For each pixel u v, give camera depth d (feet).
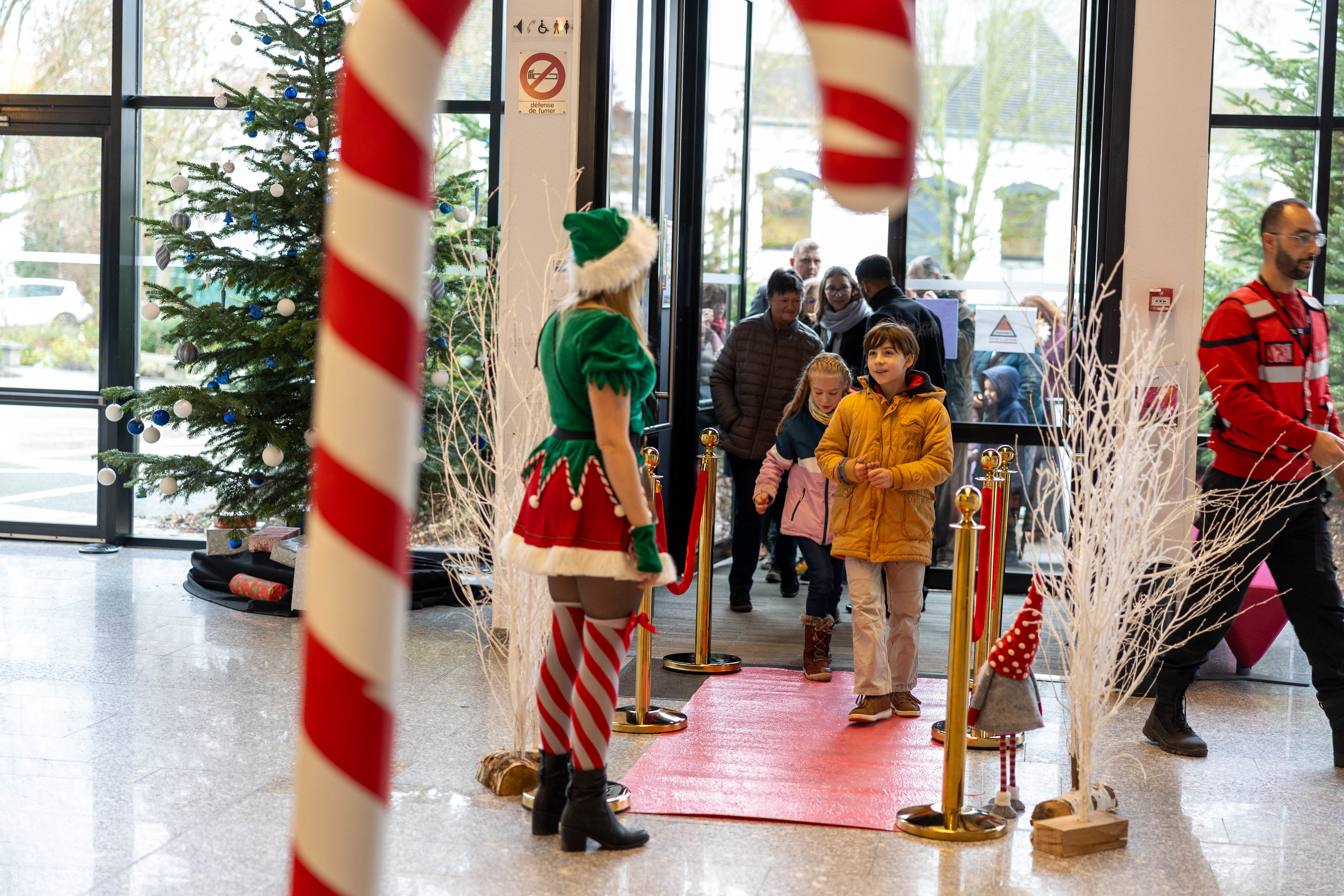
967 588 10.09
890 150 1.84
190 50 22.98
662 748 12.48
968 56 20.74
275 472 18.75
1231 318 12.28
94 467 23.63
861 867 9.48
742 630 18.60
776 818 10.44
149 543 23.47
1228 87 20.20
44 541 23.68
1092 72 17.81
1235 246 20.36
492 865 9.35
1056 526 20.24
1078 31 20.45
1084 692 10.11
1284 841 10.26
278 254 19.06
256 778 11.28
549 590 10.27
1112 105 16.33
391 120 2.45
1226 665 16.24
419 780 11.30
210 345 18.52
